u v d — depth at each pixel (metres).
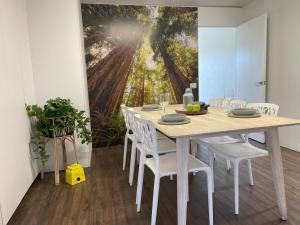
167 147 2.36
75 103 3.06
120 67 4.11
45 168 3.07
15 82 2.34
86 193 2.45
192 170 1.76
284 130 3.68
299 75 3.35
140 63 4.19
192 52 4.42
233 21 4.57
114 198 2.32
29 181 2.55
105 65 4.04
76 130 2.96
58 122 2.66
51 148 3.06
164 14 4.20
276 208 2.02
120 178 2.81
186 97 2.61
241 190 2.36
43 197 2.39
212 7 4.44
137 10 4.08
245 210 2.01
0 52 2.03
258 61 3.96
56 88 2.99
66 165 3.01
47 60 2.94
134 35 4.11
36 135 2.74
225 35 4.87
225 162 3.14
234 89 4.82
